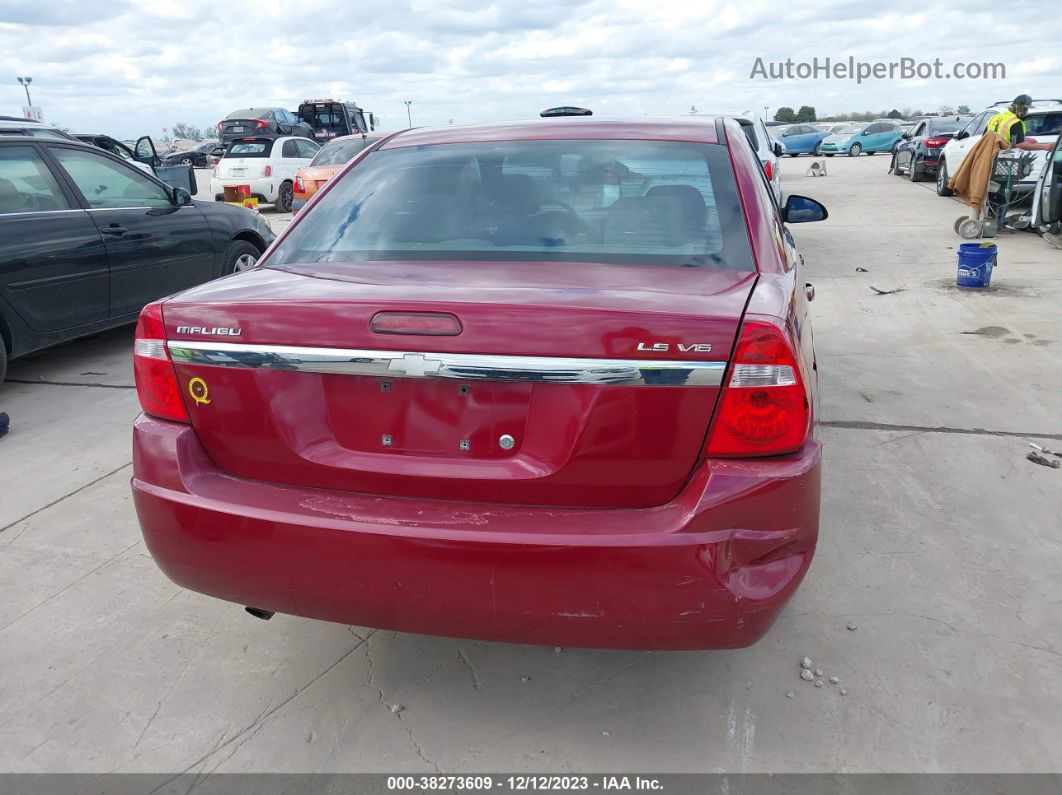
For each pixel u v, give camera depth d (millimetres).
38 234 5320
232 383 2062
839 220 13148
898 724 2270
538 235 2471
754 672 2502
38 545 3357
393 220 2637
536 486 1920
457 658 2619
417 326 1891
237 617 2857
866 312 6965
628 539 1835
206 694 2469
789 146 38250
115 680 2533
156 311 2146
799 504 1891
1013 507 3465
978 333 6188
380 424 1995
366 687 2490
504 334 1850
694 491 1857
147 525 2160
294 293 2088
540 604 1893
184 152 39250
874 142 37094
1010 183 11031
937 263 9109
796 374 1871
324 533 1972
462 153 2873
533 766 2168
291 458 2059
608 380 1827
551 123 3043
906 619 2729
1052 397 4750
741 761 2162
